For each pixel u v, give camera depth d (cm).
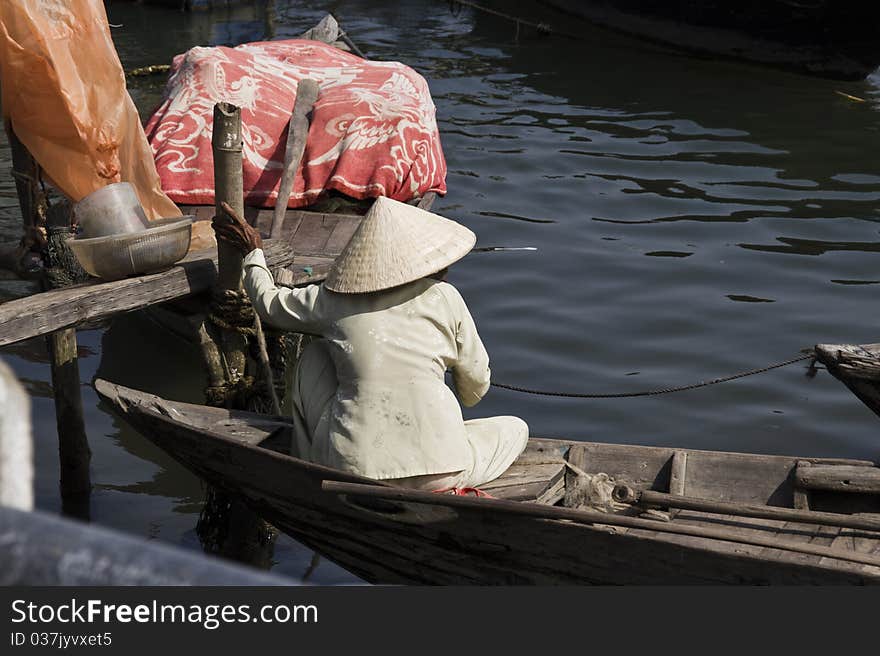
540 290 1664
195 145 1644
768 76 2998
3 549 124
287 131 1692
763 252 1814
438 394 881
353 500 893
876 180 2184
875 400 1066
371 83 1852
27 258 1705
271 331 1181
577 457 1007
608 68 3017
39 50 1220
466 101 2669
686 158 2297
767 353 1482
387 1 3756
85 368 1440
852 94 2861
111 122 1284
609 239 1866
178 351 1492
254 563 1093
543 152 2311
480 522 860
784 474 972
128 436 1305
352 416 880
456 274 1714
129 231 1084
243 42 3212
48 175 1307
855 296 1655
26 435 130
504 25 3453
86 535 128
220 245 1078
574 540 838
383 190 1611
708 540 892
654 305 1619
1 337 955
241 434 1011
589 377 1418
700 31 3117
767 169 2238
